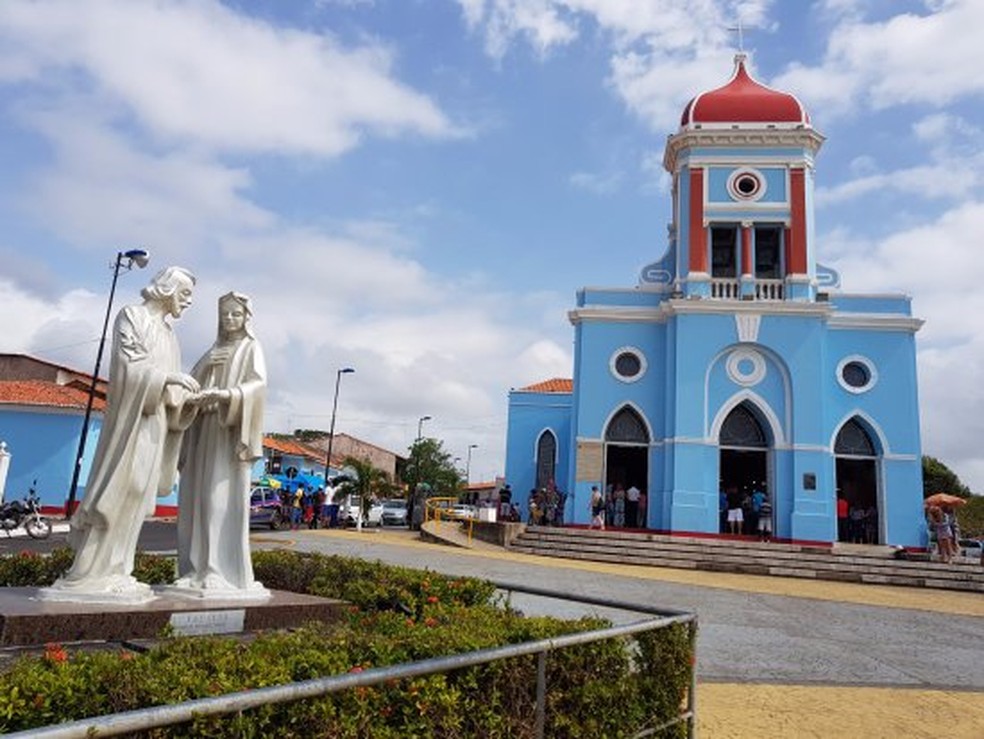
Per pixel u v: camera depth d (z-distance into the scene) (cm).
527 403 3319
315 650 382
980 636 1220
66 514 2752
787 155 2600
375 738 338
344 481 3697
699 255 2575
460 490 6831
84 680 318
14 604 567
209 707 246
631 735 480
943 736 666
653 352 2603
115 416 625
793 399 2420
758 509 2375
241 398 690
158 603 617
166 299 654
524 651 371
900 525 2403
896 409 2480
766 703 737
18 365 3800
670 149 2738
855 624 1259
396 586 781
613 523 2497
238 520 698
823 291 2608
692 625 557
